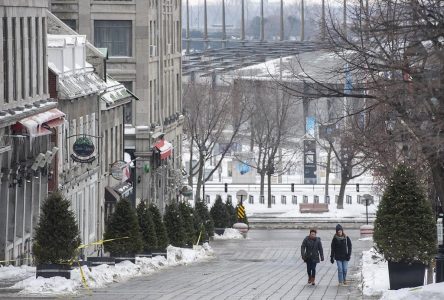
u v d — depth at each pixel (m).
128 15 181.25
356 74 70.81
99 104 141.88
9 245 100.62
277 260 124.06
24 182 105.81
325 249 142.88
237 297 75.06
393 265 74.06
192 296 75.19
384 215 74.06
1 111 96.62
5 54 99.88
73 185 126.56
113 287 82.50
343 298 75.38
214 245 151.25
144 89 181.88
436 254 73.44
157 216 114.00
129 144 178.12
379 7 81.88
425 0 64.50
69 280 79.00
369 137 90.69
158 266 106.44
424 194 74.69
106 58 152.38
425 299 64.62
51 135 117.12
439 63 56.66
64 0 180.50
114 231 100.50
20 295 74.44
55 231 80.12
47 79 115.50
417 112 59.31
